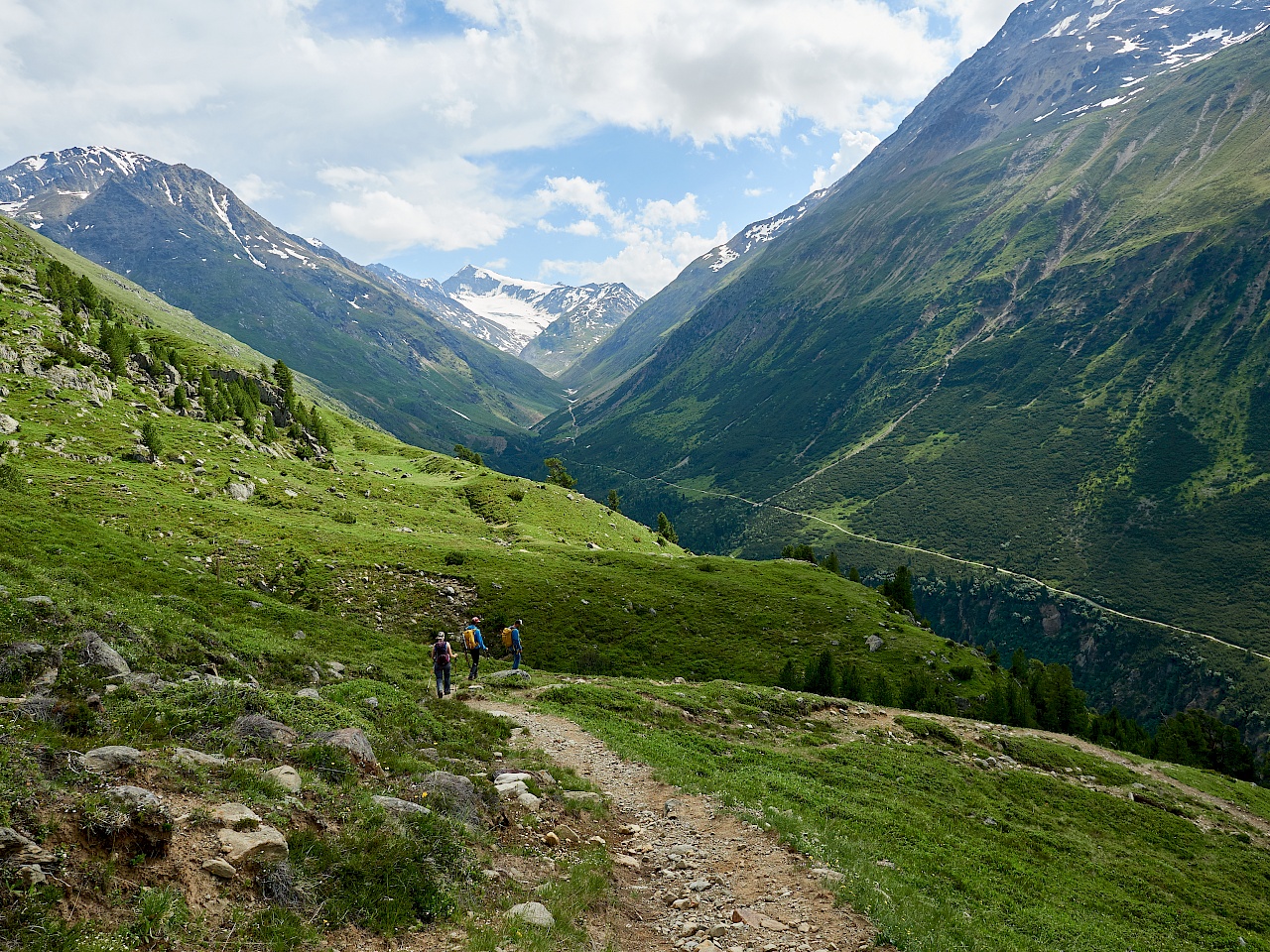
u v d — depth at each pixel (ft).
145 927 28.04
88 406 330.95
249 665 85.71
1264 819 174.19
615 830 65.62
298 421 509.35
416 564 284.00
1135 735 319.47
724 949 43.75
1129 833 135.74
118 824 31.04
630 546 469.98
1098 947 63.57
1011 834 106.83
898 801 103.65
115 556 151.12
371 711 76.95
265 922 31.81
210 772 42.01
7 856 27.22
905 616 402.93
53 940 25.30
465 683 131.03
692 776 83.15
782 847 62.13
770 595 368.48
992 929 56.08
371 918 35.91
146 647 72.23
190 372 463.83
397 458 626.64
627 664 275.18
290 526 281.54
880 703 261.44
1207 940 82.94
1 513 153.79
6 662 53.31
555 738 96.73
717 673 282.97
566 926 41.65
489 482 502.79
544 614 286.05
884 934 46.21
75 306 478.18
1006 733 188.03
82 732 42.09
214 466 327.06
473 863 46.11
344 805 45.03
